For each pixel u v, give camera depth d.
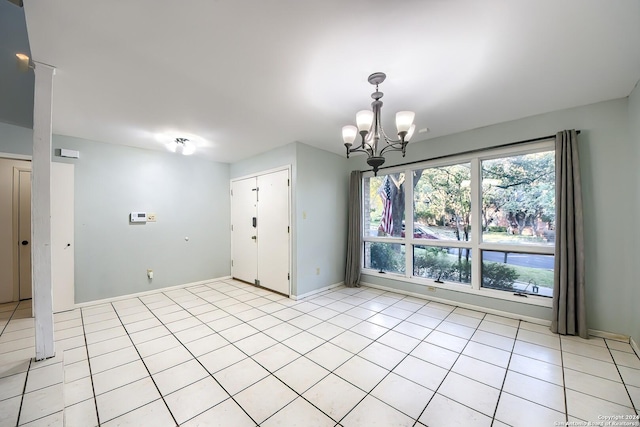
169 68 1.96
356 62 1.90
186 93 2.34
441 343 2.49
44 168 1.99
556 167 2.71
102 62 1.88
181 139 3.65
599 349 2.34
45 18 1.45
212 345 2.47
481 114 2.86
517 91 2.34
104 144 3.73
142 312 3.33
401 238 4.17
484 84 2.21
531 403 1.70
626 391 1.79
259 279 4.52
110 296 3.74
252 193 4.66
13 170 3.61
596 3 1.36
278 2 1.35
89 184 3.59
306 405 1.69
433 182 3.83
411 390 1.83
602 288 2.57
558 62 1.90
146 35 1.61
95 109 2.66
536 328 2.80
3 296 3.54
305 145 3.97
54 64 1.91
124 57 1.83
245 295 4.06
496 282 3.28
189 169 4.64
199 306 3.55
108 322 3.00
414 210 4.03
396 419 1.57
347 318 3.12
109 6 1.37
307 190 4.00
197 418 1.58
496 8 1.40
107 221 3.74
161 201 4.28
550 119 2.81
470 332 2.72
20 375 1.83
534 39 1.65
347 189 4.78
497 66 1.95
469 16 1.46
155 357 2.26
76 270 3.48
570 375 1.97
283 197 4.05
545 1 1.35
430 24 1.52
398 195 4.23
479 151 3.31
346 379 1.95
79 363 2.16
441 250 3.74
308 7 1.39
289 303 3.68
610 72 2.04
